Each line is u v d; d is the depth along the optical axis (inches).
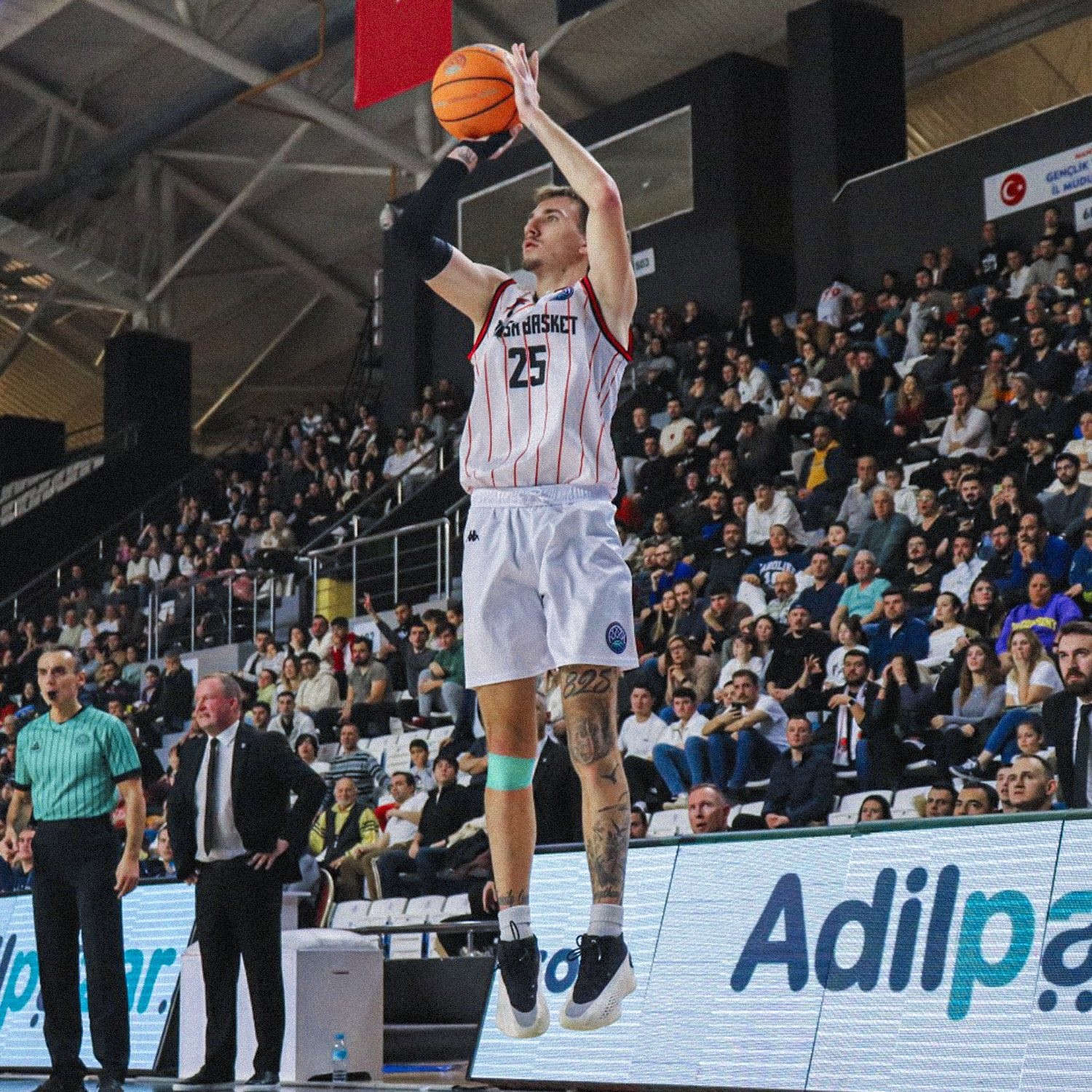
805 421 639.1
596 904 131.2
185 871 282.8
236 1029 283.6
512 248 893.2
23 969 330.6
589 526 135.9
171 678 682.8
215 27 881.5
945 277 670.5
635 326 804.0
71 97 1008.9
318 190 1070.4
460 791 462.9
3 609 982.4
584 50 899.4
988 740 392.8
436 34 575.8
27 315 1211.2
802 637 470.3
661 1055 208.2
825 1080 189.3
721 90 816.3
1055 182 691.4
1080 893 175.8
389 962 331.9
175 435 1072.8
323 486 850.1
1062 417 526.3
